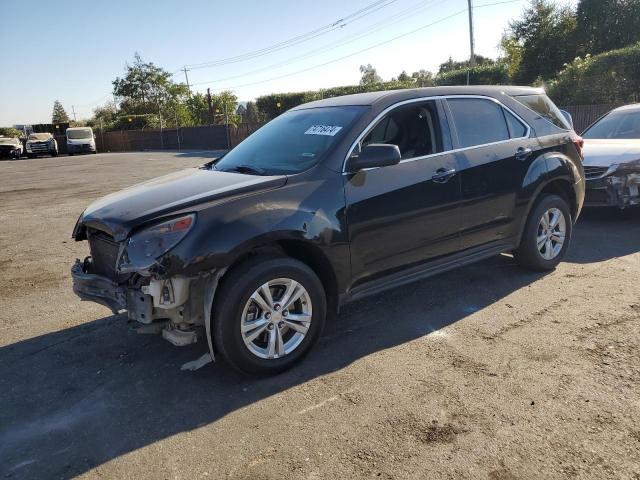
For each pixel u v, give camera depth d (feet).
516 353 12.18
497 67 84.69
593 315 14.02
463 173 14.65
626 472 8.18
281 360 11.76
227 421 10.18
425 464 8.63
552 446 8.88
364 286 13.20
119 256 11.10
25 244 26.17
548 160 16.81
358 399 10.66
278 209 11.51
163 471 8.86
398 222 13.38
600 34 90.07
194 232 10.66
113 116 217.15
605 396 10.24
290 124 15.21
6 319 16.11
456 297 15.84
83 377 12.26
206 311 10.88
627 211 26.81
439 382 11.12
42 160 115.03
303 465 8.79
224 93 196.44
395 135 13.85
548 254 17.40
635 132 26.71
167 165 79.51
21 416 10.78
